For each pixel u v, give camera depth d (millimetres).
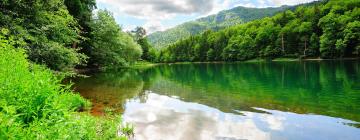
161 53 151750
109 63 50031
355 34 73625
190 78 36562
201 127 12117
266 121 12953
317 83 26547
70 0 34375
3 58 7059
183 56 142000
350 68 43531
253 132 11352
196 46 133500
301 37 88875
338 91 21203
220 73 45781
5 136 3359
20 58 8008
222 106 16578
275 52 96438
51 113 5000
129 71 53406
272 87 24797
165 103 17781
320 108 15414
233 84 27875
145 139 10359
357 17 79875
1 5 15688
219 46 122875
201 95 21047
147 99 19328
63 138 4027
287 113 14406
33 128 3797
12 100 4980
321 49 80125
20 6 16078
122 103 17391
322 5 104250
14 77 5840
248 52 107750
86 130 5867
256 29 114062
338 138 10438
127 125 11242
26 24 16438
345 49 74750
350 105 16016
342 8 88875
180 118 13734
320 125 12102
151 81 32281
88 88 23891
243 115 14195
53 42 17328
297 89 23047
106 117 12758
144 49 126812
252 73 43031
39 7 17062
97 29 44906
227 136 10922
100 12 47281
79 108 14016
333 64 56156
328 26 80812
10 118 3738
